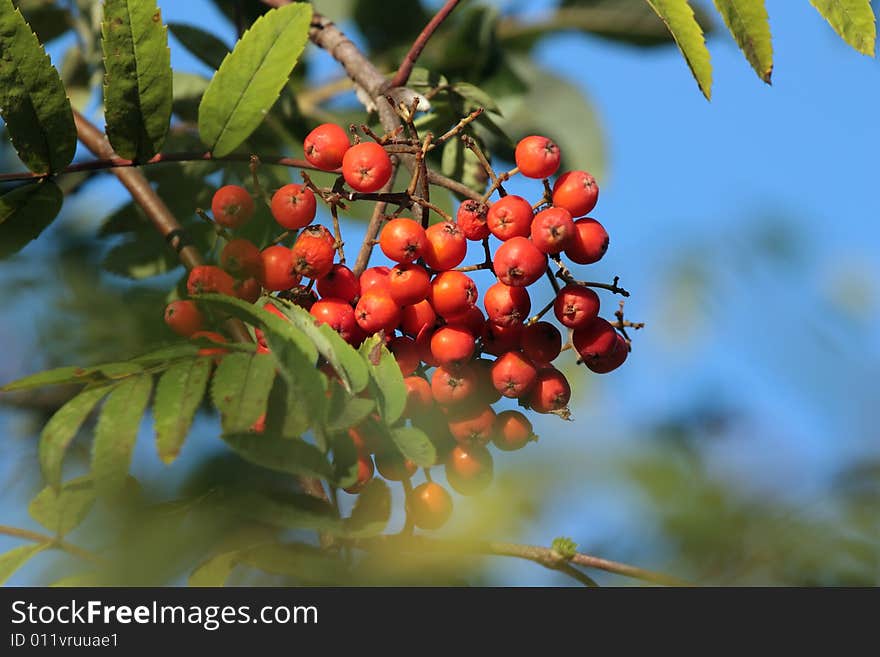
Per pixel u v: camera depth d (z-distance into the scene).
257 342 0.62
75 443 0.62
